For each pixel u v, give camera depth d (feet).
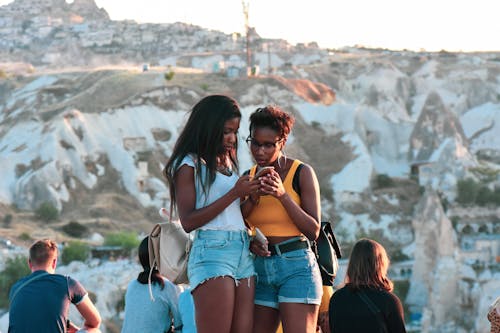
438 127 410.93
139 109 383.86
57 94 444.96
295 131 403.95
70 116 365.20
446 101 534.37
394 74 533.55
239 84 419.13
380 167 409.28
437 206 279.08
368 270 25.55
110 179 353.92
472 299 249.96
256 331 23.93
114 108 381.19
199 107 23.07
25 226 303.07
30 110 425.28
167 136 379.55
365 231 352.08
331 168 386.73
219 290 22.27
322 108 419.54
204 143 22.77
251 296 22.94
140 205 344.90
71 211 329.52
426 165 390.21
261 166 23.84
